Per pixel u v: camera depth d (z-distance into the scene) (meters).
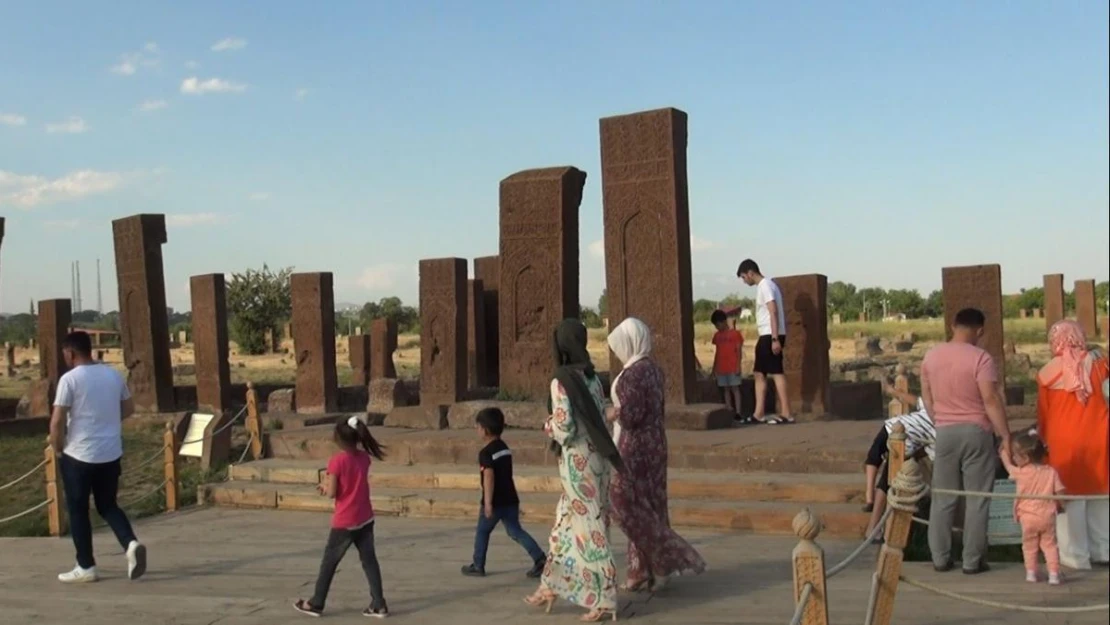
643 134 12.80
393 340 25.73
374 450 6.92
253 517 10.84
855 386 17.33
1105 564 4.41
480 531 7.70
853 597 6.73
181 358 46.09
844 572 7.43
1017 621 5.99
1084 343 4.74
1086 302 36.59
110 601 7.41
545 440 11.54
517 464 11.44
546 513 9.66
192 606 7.21
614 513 6.70
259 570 8.27
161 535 9.94
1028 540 6.62
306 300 19.31
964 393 7.00
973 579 6.95
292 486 11.66
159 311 19.67
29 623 6.89
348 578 7.90
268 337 52.00
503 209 14.10
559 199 13.73
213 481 12.41
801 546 4.85
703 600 6.79
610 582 6.36
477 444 11.70
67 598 7.53
